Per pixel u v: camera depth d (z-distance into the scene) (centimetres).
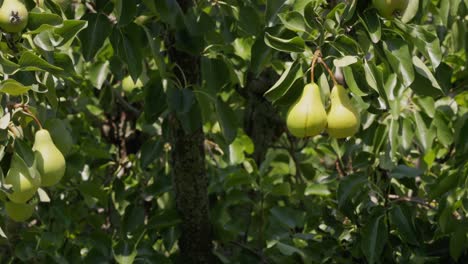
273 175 619
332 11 385
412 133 539
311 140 721
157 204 596
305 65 388
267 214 566
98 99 680
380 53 398
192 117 474
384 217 489
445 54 630
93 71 618
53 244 533
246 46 606
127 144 689
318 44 387
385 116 558
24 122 390
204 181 508
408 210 490
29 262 549
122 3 441
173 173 509
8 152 383
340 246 516
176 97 470
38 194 460
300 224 545
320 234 539
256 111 643
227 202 550
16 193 363
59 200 562
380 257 505
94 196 570
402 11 387
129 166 648
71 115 659
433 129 559
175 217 512
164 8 457
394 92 446
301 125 369
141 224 530
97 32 451
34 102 390
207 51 512
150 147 552
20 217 397
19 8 375
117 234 610
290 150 661
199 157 503
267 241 531
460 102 576
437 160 674
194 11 472
